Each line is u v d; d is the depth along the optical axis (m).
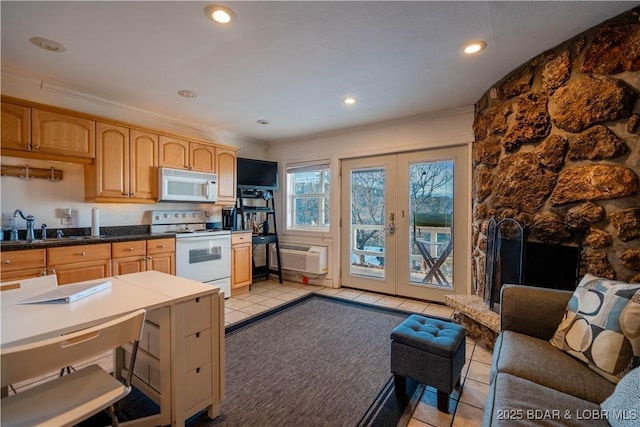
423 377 1.74
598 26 1.91
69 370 1.91
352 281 4.40
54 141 2.71
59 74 2.59
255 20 1.84
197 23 1.87
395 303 3.71
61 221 3.01
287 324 3.02
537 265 2.22
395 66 2.45
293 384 1.98
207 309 1.63
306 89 2.92
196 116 3.75
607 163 1.88
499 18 1.83
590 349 1.36
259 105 3.34
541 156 2.25
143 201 3.38
